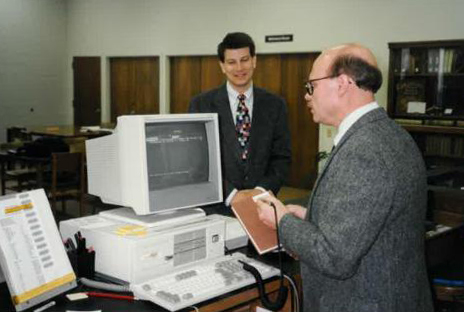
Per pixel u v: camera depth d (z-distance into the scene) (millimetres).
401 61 5867
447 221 2818
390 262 1316
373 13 6430
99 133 7059
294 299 1835
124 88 9484
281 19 7285
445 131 5387
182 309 1517
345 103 1383
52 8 9781
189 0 8305
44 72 9781
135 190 1795
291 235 1386
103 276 1759
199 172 1984
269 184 2578
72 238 1837
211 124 1995
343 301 1367
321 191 1376
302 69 7316
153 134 1828
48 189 5617
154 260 1720
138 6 8961
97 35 9609
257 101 2637
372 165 1267
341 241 1249
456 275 2441
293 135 7469
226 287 1632
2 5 9062
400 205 1283
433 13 5953
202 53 8266
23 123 9555
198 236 1853
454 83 5598
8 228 1523
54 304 1543
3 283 1678
